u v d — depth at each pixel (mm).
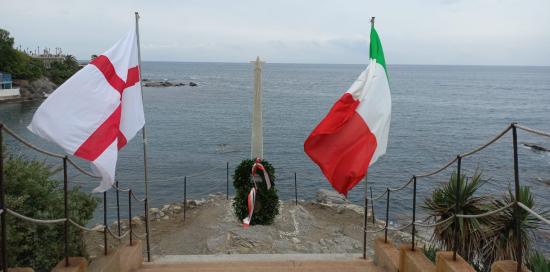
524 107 85750
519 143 45531
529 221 9219
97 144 6348
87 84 6566
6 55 88125
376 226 16859
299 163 36812
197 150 41719
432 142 47094
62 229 8047
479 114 72938
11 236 7109
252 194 14469
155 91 111688
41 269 7766
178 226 16109
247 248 13008
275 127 56000
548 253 12742
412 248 6254
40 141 43719
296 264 7570
